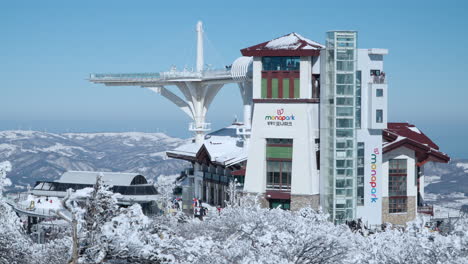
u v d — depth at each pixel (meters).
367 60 100.50
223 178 108.88
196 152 120.00
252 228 56.09
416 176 107.88
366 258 51.31
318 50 98.38
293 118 98.44
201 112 128.50
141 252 40.22
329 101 98.12
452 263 48.03
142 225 41.50
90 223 40.44
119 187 108.00
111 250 40.06
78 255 40.22
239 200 96.62
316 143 99.44
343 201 97.69
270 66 99.62
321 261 52.97
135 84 130.75
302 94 98.38
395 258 50.41
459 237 51.16
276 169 99.44
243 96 111.00
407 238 54.97
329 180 97.94
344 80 97.81
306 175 98.00
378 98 100.31
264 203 99.38
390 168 104.31
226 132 126.94
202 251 44.41
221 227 65.12
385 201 103.56
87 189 40.78
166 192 111.81
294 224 56.94
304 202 97.69
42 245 51.69
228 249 48.50
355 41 98.19
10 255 46.72
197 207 97.19
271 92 99.50
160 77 127.62
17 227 47.41
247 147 106.69
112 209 40.75
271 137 99.44
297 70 98.62
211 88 127.88
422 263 49.50
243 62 110.31
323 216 64.94
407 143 103.81
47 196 112.12
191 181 124.56
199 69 137.38
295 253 51.84
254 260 46.69
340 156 97.69
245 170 102.38
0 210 47.28
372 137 100.69
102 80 129.62
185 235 66.75
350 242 53.91
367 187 100.50
